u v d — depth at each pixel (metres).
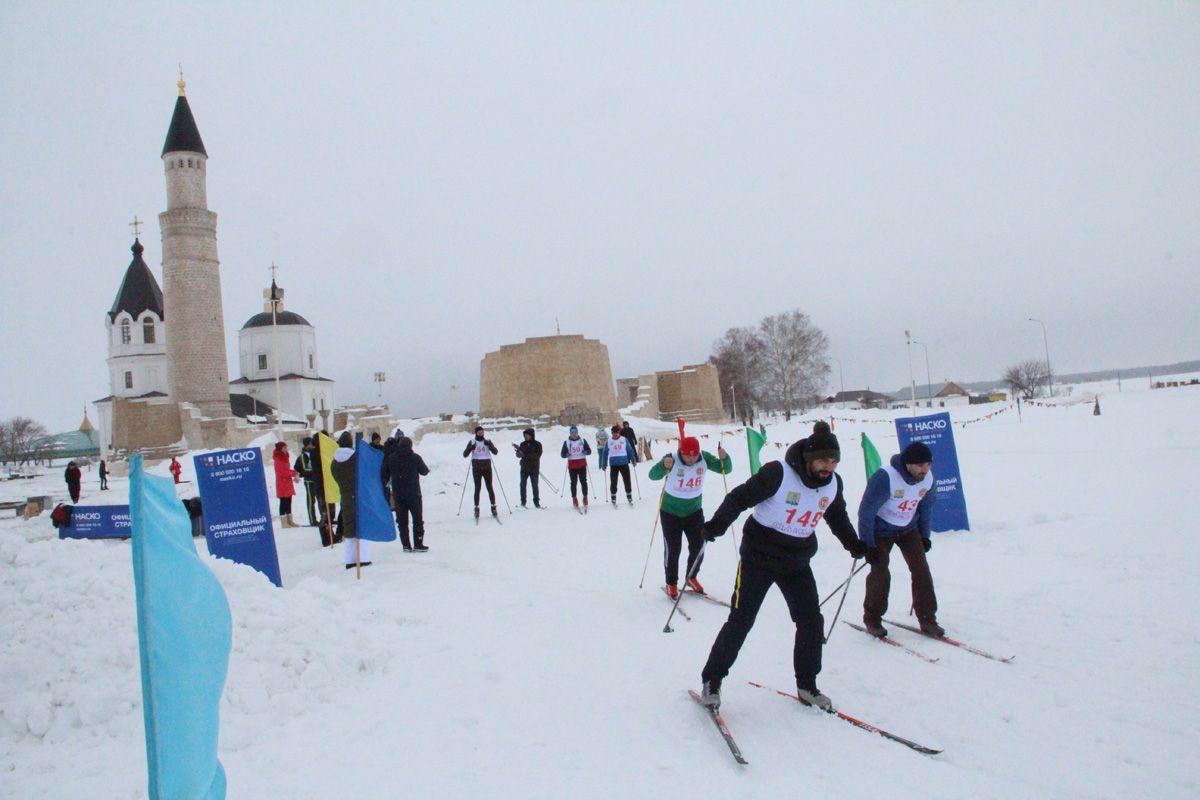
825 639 6.45
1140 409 41.03
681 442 8.04
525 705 5.34
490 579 9.53
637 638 6.76
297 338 77.25
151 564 3.04
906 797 3.90
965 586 7.75
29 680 5.23
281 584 9.43
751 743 4.61
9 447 88.38
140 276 71.00
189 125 51.03
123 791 4.22
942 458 10.58
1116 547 8.65
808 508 4.97
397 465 12.10
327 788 4.18
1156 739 4.41
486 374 59.06
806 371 83.75
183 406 48.06
